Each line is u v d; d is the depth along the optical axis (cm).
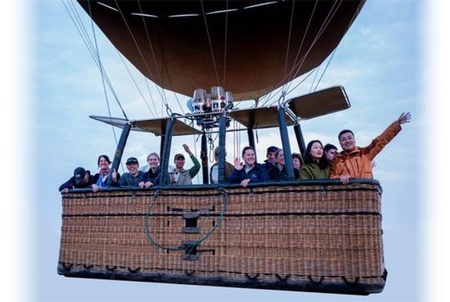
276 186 342
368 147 373
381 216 354
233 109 452
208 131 601
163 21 511
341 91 381
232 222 354
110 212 408
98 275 402
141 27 520
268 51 542
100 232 410
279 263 331
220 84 610
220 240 356
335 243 317
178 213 377
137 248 389
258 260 339
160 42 543
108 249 403
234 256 348
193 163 575
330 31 485
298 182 335
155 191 389
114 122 484
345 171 371
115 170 431
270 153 493
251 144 571
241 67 575
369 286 303
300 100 407
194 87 622
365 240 310
